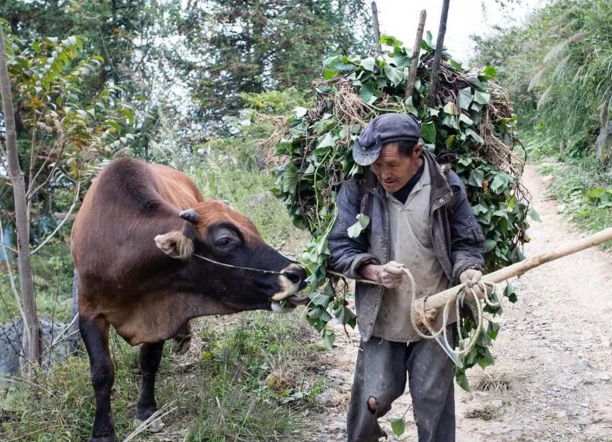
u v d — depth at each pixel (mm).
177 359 5789
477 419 5141
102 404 4508
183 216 4262
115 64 16109
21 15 16125
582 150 13781
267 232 9281
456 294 3469
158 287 4496
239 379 5336
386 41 4191
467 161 3926
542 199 12359
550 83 13688
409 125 3451
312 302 4027
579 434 4895
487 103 4000
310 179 4199
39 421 4703
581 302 7746
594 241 3236
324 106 4176
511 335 6910
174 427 4840
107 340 4629
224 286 4367
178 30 17188
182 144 12625
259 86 17344
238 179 10992
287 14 17328
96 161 7270
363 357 3963
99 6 15977
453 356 3459
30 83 6191
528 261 3357
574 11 13328
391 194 3668
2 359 7375
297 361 5891
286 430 4809
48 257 11406
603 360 6207
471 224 3686
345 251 3715
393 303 3738
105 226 4551
